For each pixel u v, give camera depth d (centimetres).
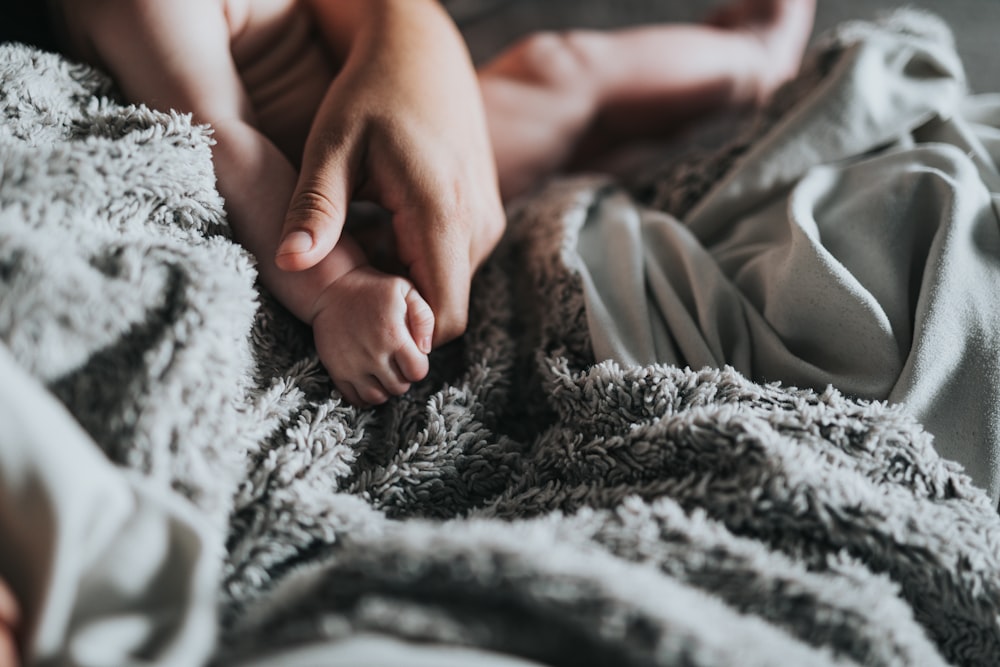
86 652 30
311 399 50
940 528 42
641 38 87
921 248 56
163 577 34
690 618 32
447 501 50
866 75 65
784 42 97
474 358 56
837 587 38
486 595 33
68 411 39
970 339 50
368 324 48
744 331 56
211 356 41
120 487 35
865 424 46
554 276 60
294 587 36
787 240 59
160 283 42
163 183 47
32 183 42
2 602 32
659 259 62
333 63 65
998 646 42
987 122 71
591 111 84
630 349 54
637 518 40
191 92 53
